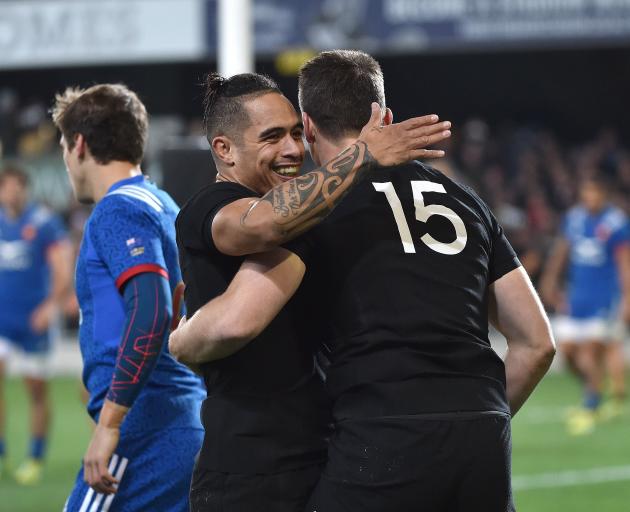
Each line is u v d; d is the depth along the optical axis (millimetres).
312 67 10844
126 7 52562
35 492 27656
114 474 12695
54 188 61812
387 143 9852
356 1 50938
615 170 70812
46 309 30312
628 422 37812
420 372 10047
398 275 10297
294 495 10359
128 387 12266
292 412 10484
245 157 10727
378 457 9867
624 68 81438
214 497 10477
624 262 36969
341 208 10523
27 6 53688
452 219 10789
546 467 29984
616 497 26047
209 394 10828
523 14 51406
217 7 51562
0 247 30781
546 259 59438
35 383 29953
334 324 10383
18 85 78062
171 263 13102
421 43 51500
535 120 82000
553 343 11133
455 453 9953
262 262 10102
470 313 10453
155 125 69438
